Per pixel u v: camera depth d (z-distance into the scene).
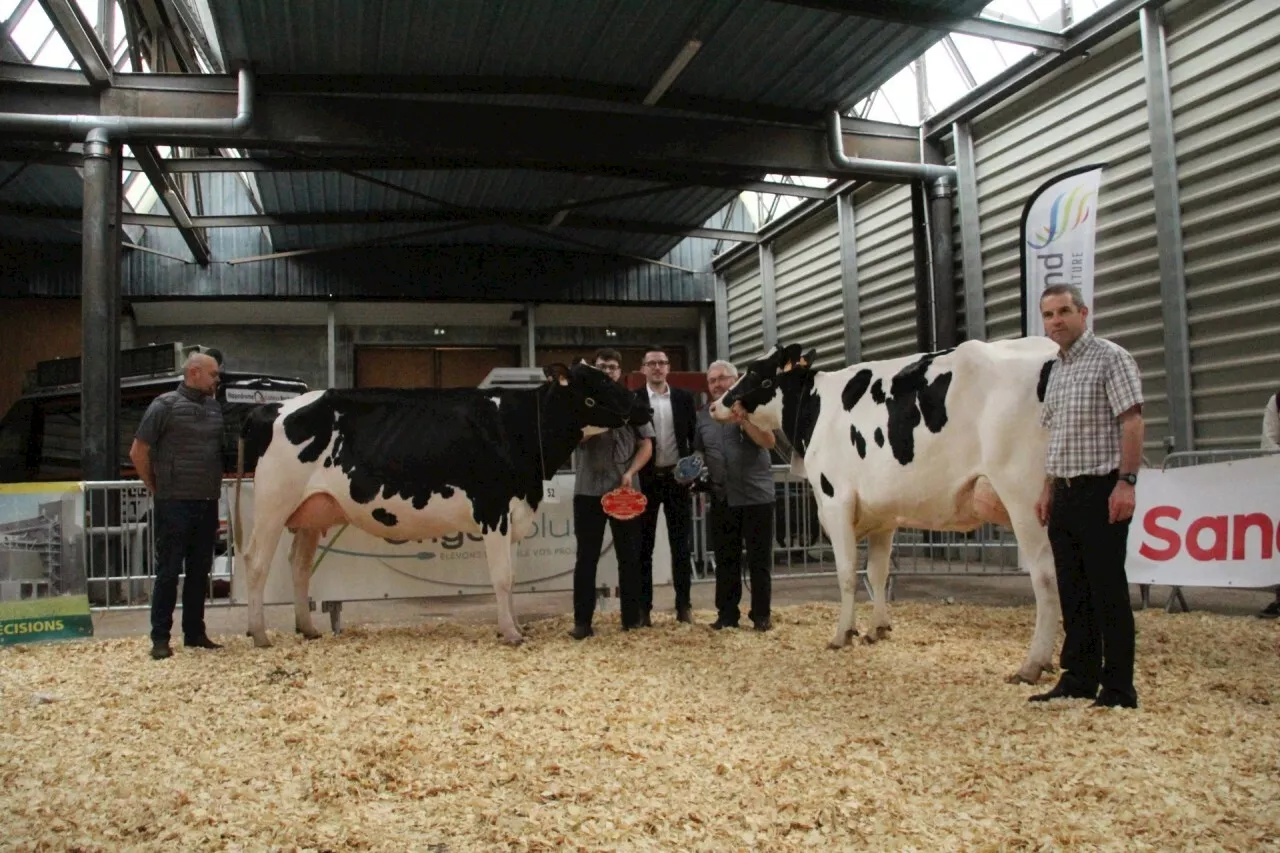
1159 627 6.20
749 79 10.59
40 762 3.72
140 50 10.21
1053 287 4.18
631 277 18.70
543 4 8.97
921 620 6.77
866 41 9.80
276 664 5.51
